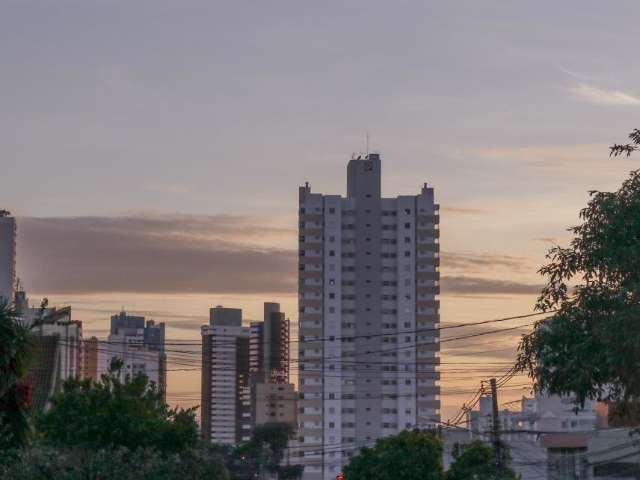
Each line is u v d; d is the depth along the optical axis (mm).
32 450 46438
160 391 74250
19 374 33969
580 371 31906
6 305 33875
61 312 38500
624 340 30078
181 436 70562
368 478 97188
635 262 31328
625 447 74688
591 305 31828
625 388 31969
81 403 68562
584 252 32156
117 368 72125
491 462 86875
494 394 72750
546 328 32875
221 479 74875
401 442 97312
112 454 62938
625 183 32312
